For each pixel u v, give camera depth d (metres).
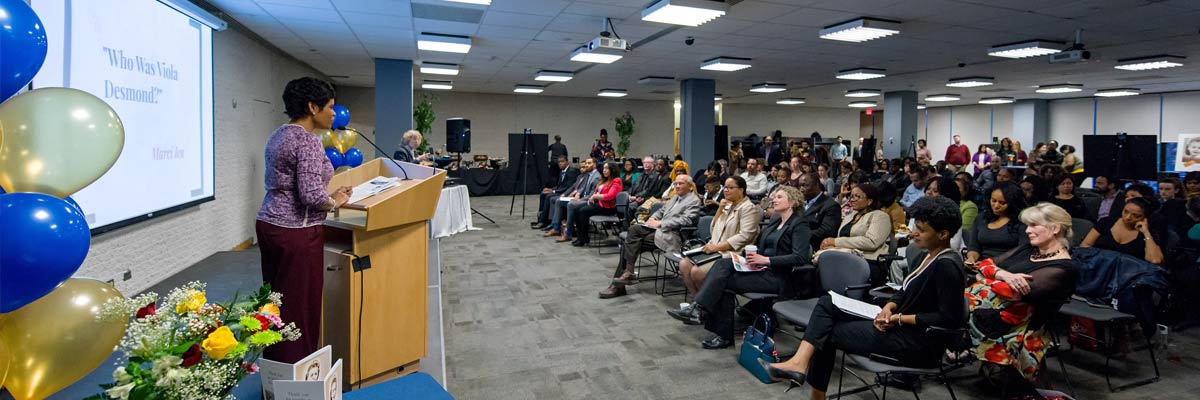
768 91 13.63
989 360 2.55
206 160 5.33
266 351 2.01
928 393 2.79
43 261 1.14
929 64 9.31
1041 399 2.46
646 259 5.99
